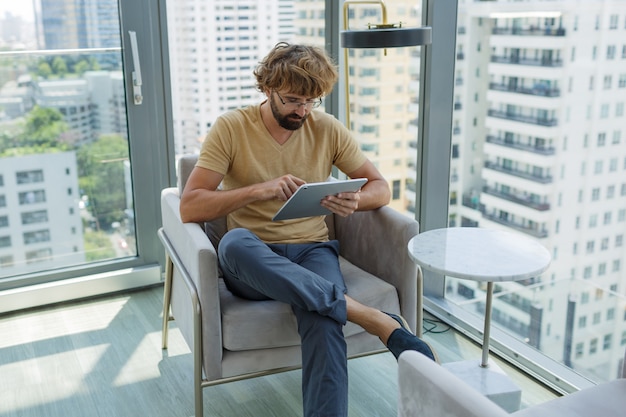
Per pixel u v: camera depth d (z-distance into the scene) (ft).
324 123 7.54
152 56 9.97
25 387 7.82
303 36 10.98
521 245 6.91
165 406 7.43
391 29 7.16
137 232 10.52
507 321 8.64
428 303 9.75
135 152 10.20
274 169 7.32
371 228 7.49
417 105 9.42
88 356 8.52
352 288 7.00
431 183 9.27
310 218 7.51
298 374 8.10
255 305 6.60
